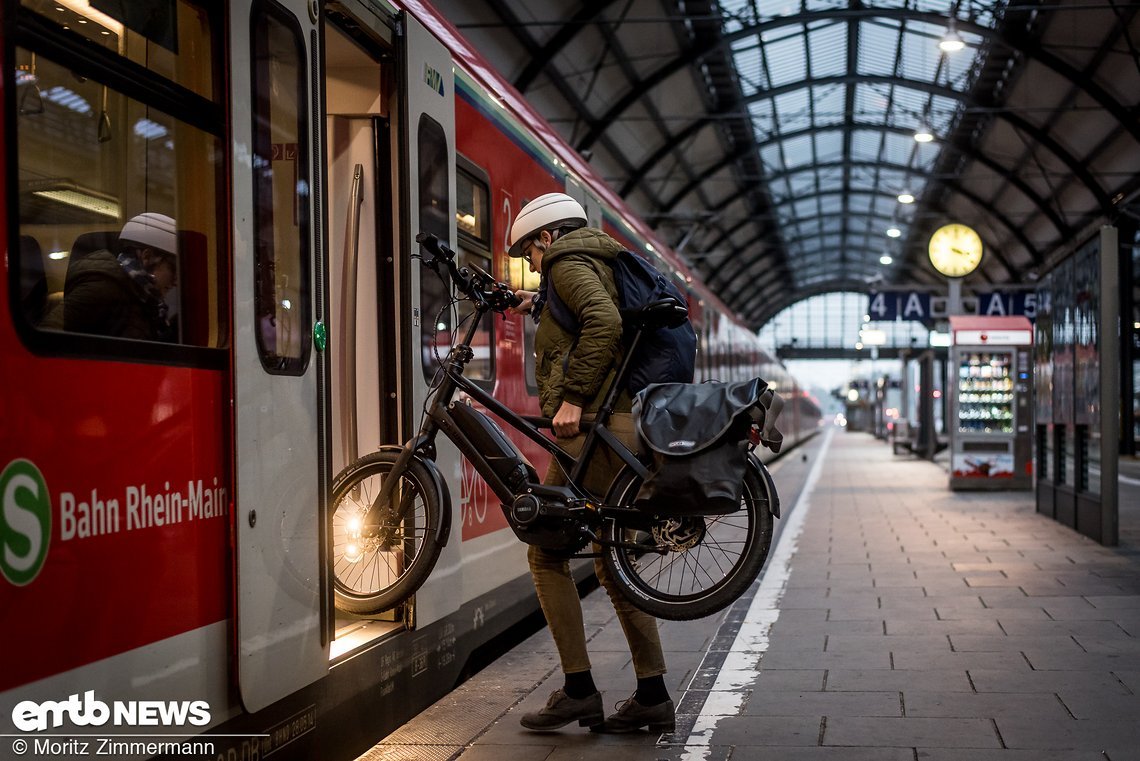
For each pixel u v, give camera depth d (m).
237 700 3.15
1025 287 27.19
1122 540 10.69
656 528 4.00
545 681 5.28
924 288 28.25
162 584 2.82
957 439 17.98
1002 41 23.83
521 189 6.62
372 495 4.27
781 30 25.33
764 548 3.93
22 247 2.39
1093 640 5.96
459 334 5.32
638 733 4.31
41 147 2.47
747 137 33.88
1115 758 3.88
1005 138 31.56
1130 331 30.38
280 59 3.56
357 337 4.58
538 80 22.97
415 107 4.74
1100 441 10.27
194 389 3.00
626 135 28.75
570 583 4.32
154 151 2.91
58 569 2.45
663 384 4.00
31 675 2.36
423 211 4.79
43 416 2.43
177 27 3.04
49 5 2.52
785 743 4.14
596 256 4.14
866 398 82.62
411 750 4.10
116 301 2.71
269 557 3.31
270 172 3.45
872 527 12.30
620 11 21.80
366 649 4.08
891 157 38.12
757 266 60.56
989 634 6.17
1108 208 30.20
